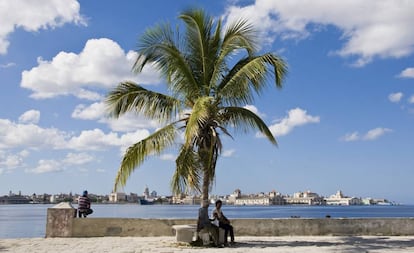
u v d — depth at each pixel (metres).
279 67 15.15
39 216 100.12
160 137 15.17
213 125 15.36
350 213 162.00
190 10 15.50
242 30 15.66
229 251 12.73
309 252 12.46
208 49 15.95
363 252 12.51
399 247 13.88
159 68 15.48
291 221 18.30
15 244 14.98
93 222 17.80
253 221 18.16
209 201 15.02
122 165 15.14
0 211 160.00
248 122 15.77
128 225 17.92
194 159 15.08
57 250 13.23
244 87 15.23
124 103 15.34
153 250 13.15
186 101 15.77
